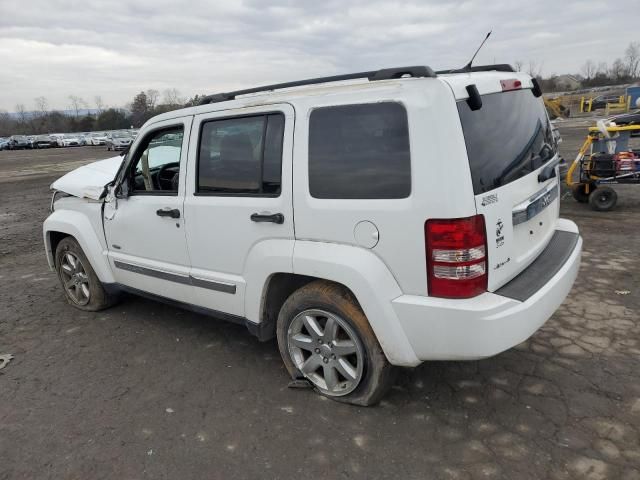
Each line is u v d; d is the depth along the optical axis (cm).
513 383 328
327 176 284
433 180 248
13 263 716
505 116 294
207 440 288
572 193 865
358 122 272
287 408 315
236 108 327
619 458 255
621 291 461
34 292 573
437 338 261
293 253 300
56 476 266
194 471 264
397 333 272
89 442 292
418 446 273
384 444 276
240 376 358
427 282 259
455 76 271
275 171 308
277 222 306
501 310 254
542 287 279
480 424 288
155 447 284
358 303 291
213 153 343
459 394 319
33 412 326
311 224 292
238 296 343
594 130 808
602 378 327
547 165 330
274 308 342
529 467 253
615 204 798
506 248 275
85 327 461
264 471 261
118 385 355
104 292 487
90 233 457
